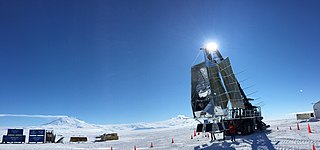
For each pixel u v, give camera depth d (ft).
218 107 66.95
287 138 59.31
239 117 81.61
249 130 81.15
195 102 68.59
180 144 72.49
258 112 95.09
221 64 79.66
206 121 69.00
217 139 74.28
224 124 69.31
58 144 119.14
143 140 120.26
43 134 140.15
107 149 80.12
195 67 70.85
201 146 60.95
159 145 77.87
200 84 68.74
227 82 77.71
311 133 65.67
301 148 43.93
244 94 91.45
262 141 58.29
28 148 90.12
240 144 56.75
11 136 136.56
